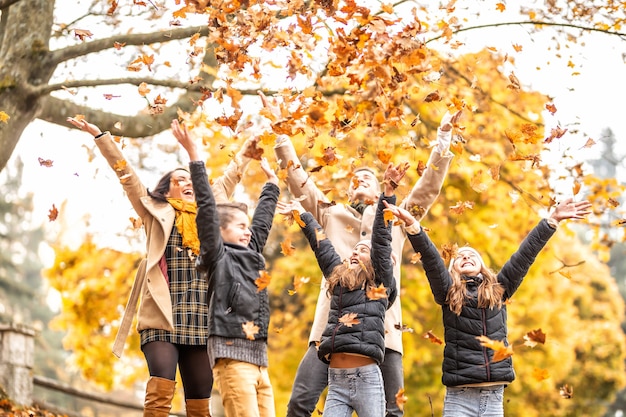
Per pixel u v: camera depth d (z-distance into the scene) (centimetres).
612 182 902
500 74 985
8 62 798
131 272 1302
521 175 1072
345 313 512
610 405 2609
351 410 516
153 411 504
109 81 769
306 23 556
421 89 925
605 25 752
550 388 1509
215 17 581
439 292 541
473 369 527
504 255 1268
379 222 514
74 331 1324
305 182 568
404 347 1304
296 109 526
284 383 1333
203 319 529
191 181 518
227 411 478
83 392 998
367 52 510
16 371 877
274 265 1395
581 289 1703
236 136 567
